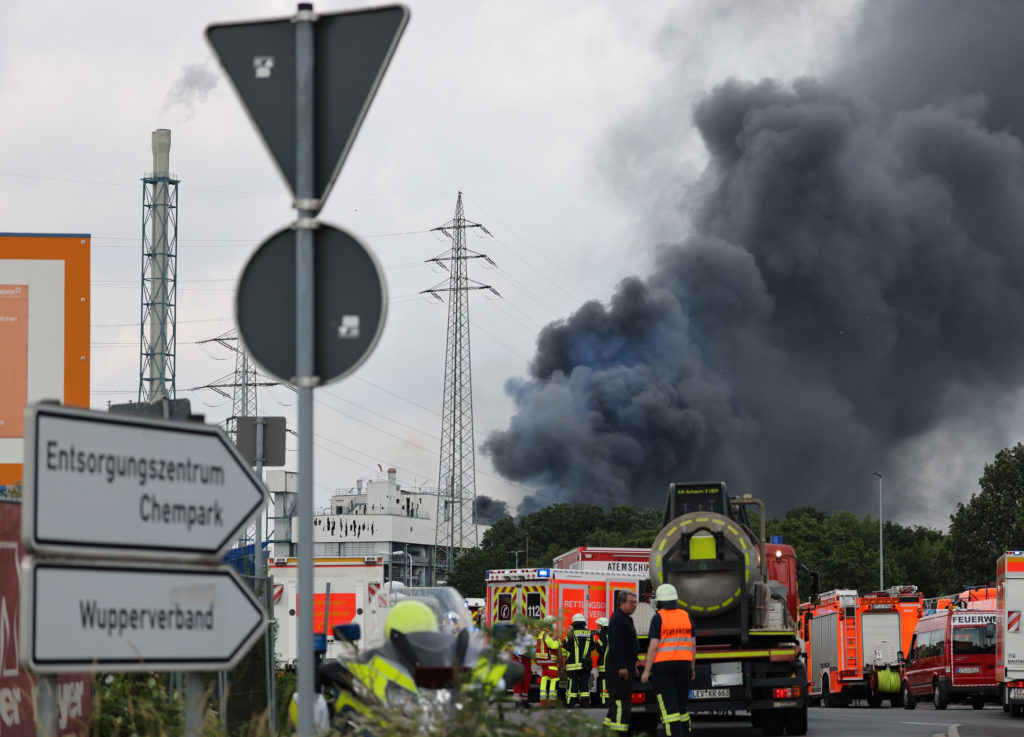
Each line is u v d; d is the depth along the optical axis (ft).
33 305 57.31
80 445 19.95
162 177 284.82
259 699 41.45
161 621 20.74
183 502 21.43
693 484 77.36
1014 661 106.73
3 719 25.61
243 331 20.94
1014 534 299.38
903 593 152.05
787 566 99.19
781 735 76.13
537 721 25.68
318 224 20.81
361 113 20.77
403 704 25.46
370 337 20.44
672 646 58.85
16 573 26.63
